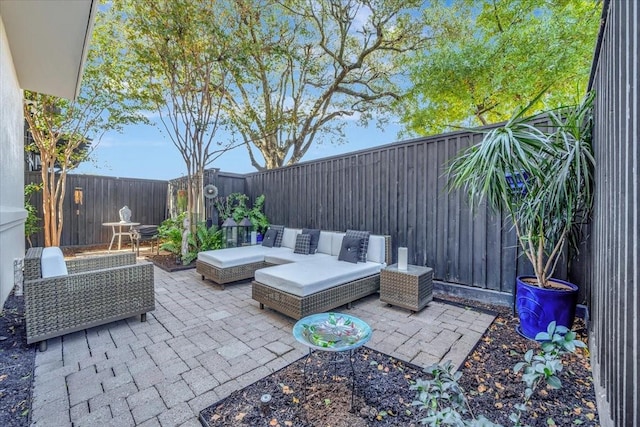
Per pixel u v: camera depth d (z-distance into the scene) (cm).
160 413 177
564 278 318
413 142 443
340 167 550
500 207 299
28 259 267
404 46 907
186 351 253
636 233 117
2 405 182
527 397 142
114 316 296
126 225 808
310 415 173
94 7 321
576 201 250
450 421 113
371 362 233
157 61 590
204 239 632
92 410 179
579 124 244
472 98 742
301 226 631
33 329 249
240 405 183
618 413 138
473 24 793
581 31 569
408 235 450
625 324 129
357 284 370
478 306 362
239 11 641
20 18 338
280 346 262
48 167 728
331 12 853
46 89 523
